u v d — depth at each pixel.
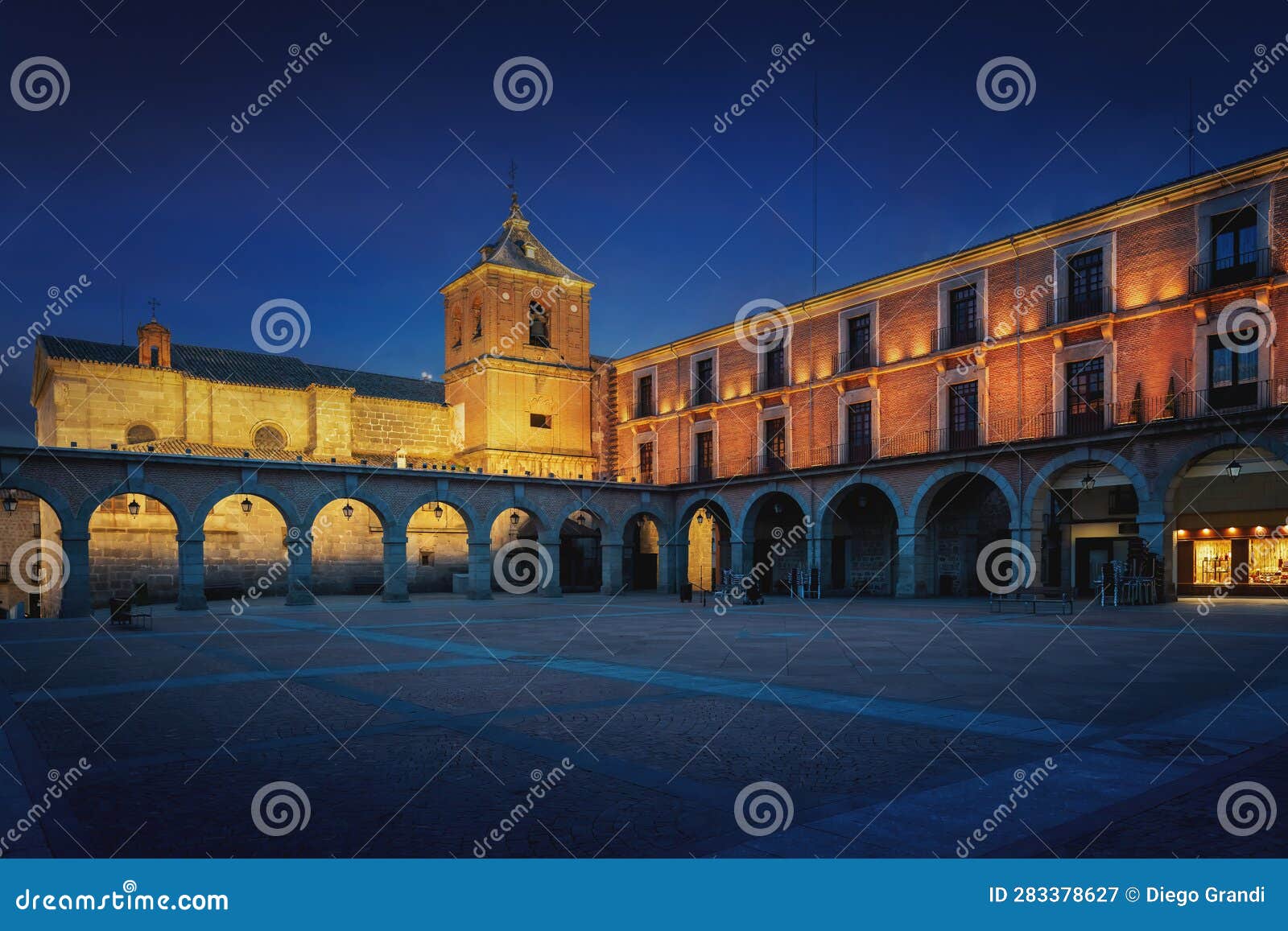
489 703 9.17
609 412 47.84
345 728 7.92
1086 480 26.78
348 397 42.34
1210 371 24.95
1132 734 7.39
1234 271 24.66
